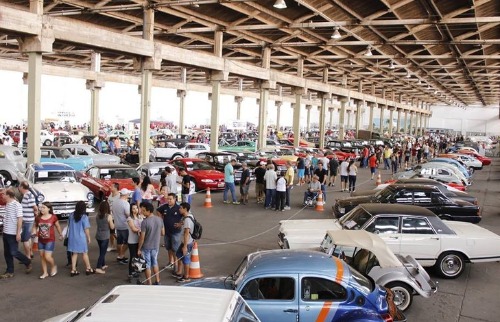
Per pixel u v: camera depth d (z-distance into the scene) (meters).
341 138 48.22
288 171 18.73
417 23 23.50
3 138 33.53
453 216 14.26
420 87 61.50
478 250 10.38
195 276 9.91
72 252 9.94
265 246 12.91
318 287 6.17
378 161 37.12
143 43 22.38
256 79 32.94
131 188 17.19
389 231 10.34
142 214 9.44
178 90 52.16
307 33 30.38
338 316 6.02
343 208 15.04
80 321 3.85
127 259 11.07
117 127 64.12
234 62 29.19
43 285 9.38
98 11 23.94
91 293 8.98
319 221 11.60
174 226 9.97
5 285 9.34
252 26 26.92
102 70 53.62
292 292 6.13
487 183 30.34
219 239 13.62
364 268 8.02
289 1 23.66
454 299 9.29
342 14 25.75
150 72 23.55
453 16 23.05
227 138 53.09
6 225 9.77
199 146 36.25
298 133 38.62
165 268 10.55
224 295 4.48
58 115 57.84
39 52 18.03
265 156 29.56
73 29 18.83
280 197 18.27
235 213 17.67
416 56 33.88
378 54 37.19
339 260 6.79
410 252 10.28
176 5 22.41
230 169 19.64
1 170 20.69
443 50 36.62
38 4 17.69
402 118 101.12
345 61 42.00
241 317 4.30
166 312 3.95
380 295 6.34
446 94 72.69
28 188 10.67
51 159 23.70
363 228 10.35
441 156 37.38
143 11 23.62
